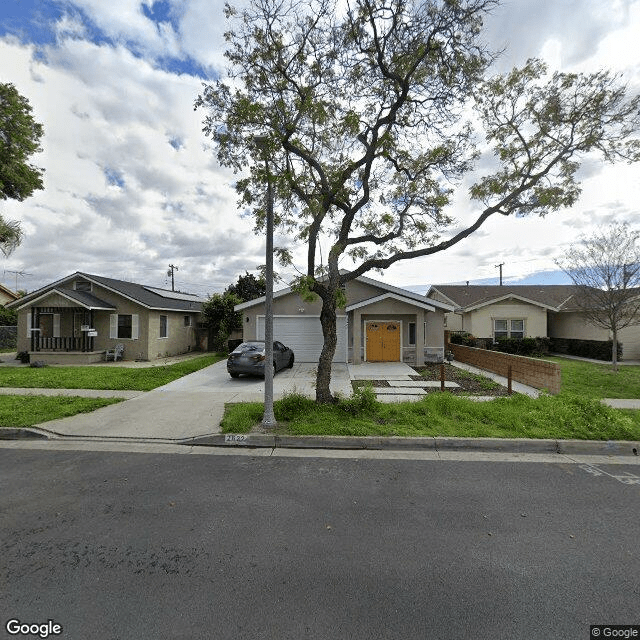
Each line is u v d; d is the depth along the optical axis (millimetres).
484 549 3082
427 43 6980
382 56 7016
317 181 8180
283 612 2363
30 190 14875
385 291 16672
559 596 2527
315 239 7793
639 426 6297
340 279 7738
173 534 3293
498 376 12477
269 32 7090
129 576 2709
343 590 2568
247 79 7371
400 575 2736
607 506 3875
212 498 4023
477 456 5434
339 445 5809
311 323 16516
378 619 2309
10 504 3877
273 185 6930
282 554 2994
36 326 17125
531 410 7004
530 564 2879
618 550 3078
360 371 13672
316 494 4129
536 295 23516
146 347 18047
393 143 7715
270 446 5875
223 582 2646
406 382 11344
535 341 19594
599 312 14633
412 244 8531
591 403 6820
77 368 14344
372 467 4965
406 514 3676
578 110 7352
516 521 3549
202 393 9516
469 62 7180
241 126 7145
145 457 5355
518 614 2363
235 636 2174
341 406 7105
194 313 23500
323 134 8148
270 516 3629
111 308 17703
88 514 3660
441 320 16453
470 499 4020
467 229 8047
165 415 7320
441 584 2639
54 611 2373
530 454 5547
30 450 5660
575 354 19703
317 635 2182
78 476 4637
